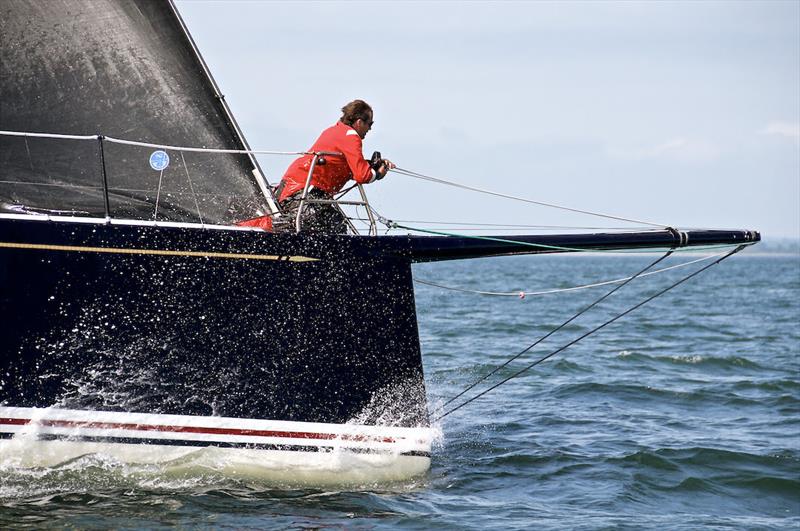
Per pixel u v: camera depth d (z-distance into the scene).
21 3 17.98
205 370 17.70
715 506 19.00
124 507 16.50
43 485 17.30
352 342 18.28
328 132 19.17
